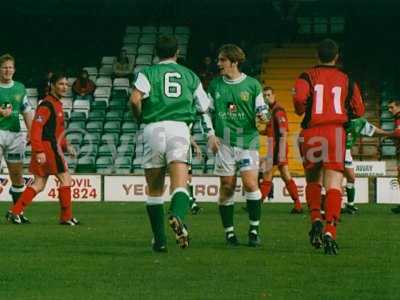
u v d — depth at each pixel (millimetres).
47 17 111188
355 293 27250
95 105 96562
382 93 101250
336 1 108312
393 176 76562
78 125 94375
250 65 102188
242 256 35125
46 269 31797
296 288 28016
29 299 26297
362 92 101625
